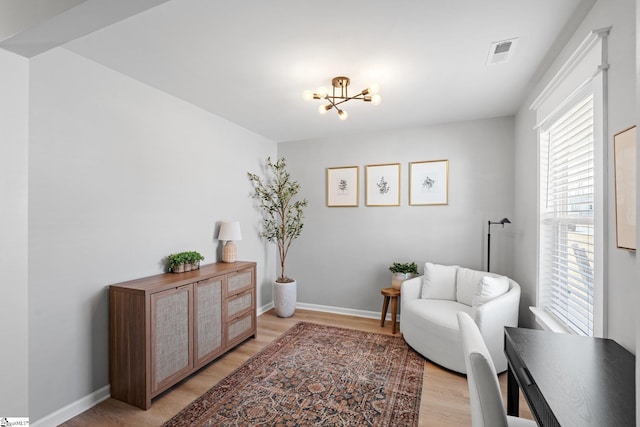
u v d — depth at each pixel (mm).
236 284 3074
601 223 1530
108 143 2312
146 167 2615
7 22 1304
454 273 3320
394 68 2342
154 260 2680
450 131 3719
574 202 2049
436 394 2283
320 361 2799
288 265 4559
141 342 2131
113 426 1948
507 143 3467
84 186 2148
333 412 2068
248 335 3240
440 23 1783
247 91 2777
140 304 2137
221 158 3512
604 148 1517
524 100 2980
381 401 2195
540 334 1529
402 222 3947
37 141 1893
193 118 3113
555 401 968
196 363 2541
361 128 3949
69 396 2045
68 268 2051
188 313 2479
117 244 2369
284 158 4551
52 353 1960
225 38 1938
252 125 3816
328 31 1866
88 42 1974
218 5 1615
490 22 1771
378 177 4062
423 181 3832
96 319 2209
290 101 3020
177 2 1588
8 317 1351
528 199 2867
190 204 3076
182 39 1947
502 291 2695
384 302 3711
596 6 1591
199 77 2494
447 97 2922
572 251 2094
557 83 2045
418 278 3455
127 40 1955
